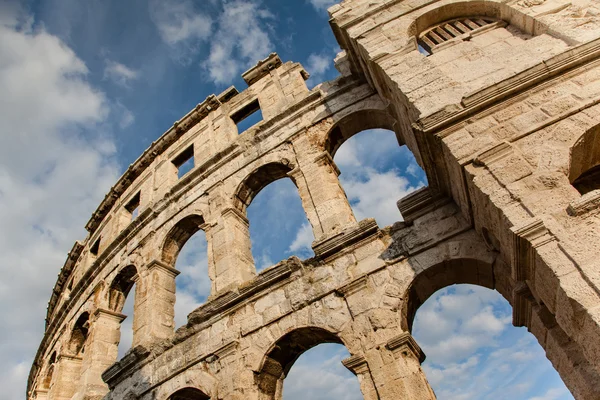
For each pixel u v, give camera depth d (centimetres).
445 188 1367
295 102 2162
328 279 1465
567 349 935
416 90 1280
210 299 1686
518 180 951
